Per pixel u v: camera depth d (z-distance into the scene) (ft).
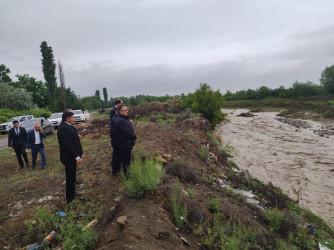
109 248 10.73
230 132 69.36
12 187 20.66
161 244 11.07
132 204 13.91
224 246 13.34
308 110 103.09
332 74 141.59
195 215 15.43
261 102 168.14
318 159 39.17
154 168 15.94
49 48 168.35
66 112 16.01
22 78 166.71
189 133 43.47
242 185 26.40
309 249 16.16
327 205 24.17
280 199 24.21
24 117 70.18
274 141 54.39
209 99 72.90
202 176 25.11
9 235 13.33
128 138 17.12
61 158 16.02
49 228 13.52
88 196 17.43
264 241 15.57
